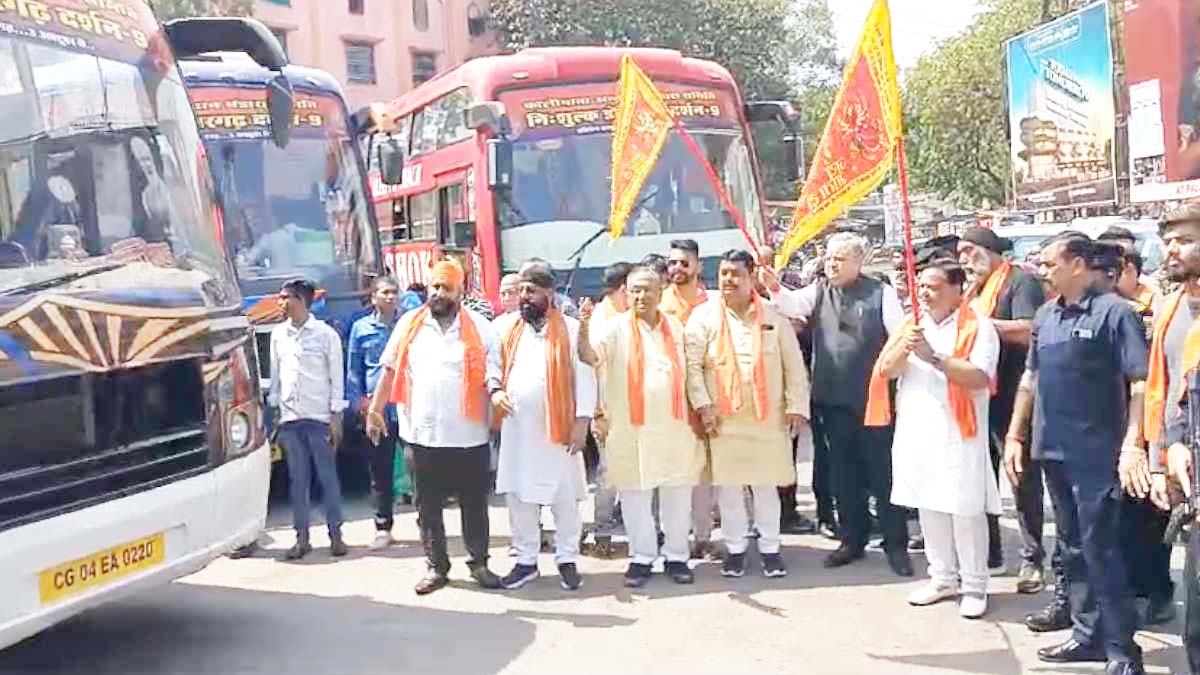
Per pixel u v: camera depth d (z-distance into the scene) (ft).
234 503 18.57
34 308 15.64
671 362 22.89
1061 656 18.28
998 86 109.81
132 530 16.47
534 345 22.80
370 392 28.68
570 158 35.01
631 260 34.53
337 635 20.62
